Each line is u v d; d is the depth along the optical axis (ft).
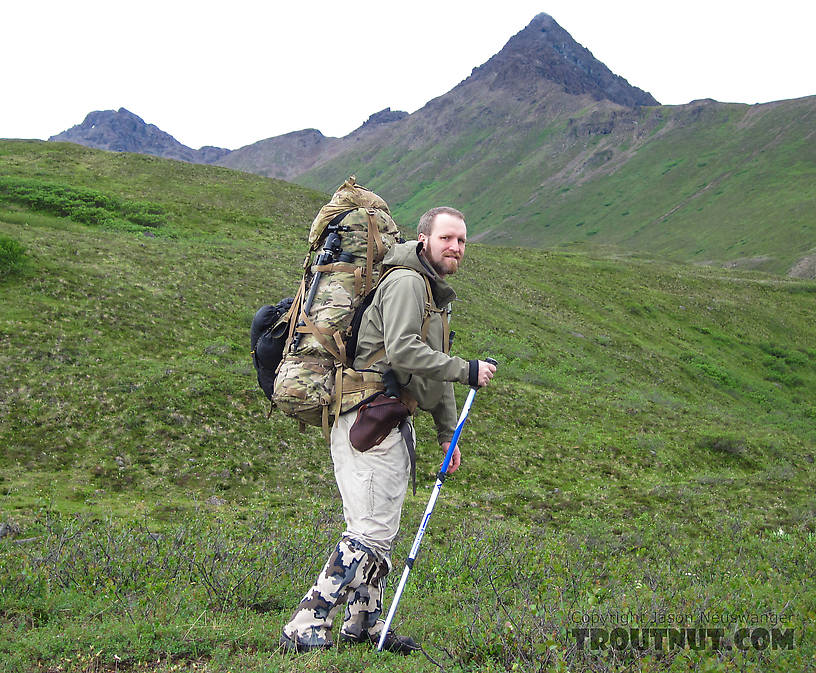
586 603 15.57
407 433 12.54
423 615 17.97
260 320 13.55
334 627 14.06
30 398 66.39
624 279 225.35
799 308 237.25
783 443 106.32
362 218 12.64
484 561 25.44
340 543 12.41
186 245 140.97
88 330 85.20
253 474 62.18
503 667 12.37
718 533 54.95
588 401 110.73
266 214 182.29
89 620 15.70
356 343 12.46
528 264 212.02
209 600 17.90
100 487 55.42
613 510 67.46
